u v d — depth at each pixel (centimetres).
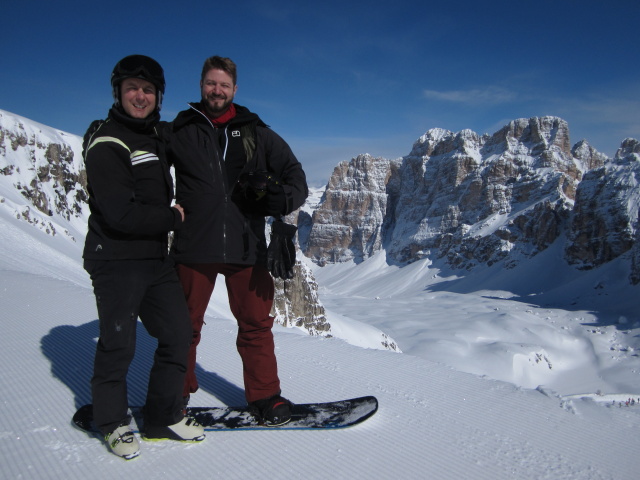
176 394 343
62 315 711
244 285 374
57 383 445
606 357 6225
